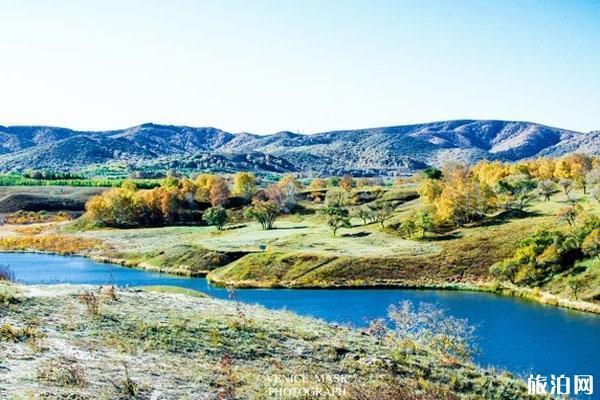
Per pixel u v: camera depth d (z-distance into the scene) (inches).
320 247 4419.3
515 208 4977.9
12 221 7022.6
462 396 1011.3
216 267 4156.0
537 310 2896.2
